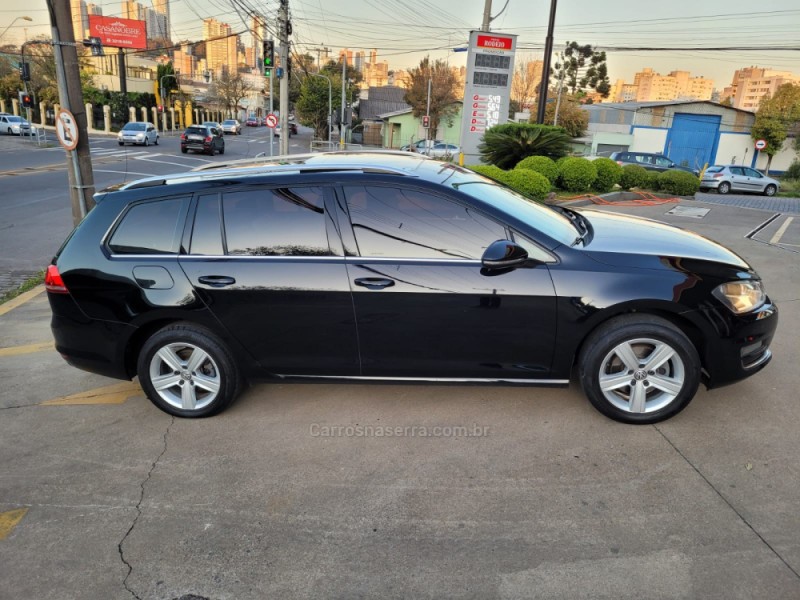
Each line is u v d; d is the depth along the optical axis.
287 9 23.62
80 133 8.34
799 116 41.59
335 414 3.89
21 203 14.36
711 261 3.54
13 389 4.43
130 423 3.88
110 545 2.77
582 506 2.93
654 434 3.54
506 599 2.40
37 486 3.23
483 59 17.16
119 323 3.74
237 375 3.81
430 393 4.13
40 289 7.20
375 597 2.44
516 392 4.12
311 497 3.07
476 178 4.17
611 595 2.40
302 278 3.53
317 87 58.53
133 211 3.75
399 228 3.52
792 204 19.61
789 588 2.41
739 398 3.94
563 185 15.15
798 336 5.04
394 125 57.34
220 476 3.27
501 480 3.16
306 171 3.67
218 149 34.81
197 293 3.61
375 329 3.56
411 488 3.12
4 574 2.61
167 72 63.78
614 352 3.49
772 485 3.05
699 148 45.19
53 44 7.98
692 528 2.76
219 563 2.64
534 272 3.42
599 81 63.88
